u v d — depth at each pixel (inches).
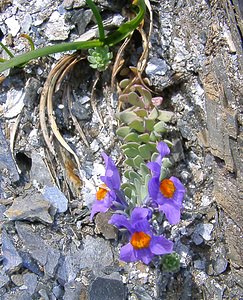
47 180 5.0
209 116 4.7
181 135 5.0
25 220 4.8
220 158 4.6
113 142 5.1
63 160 5.1
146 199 4.4
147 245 4.1
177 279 4.6
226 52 4.6
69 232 4.8
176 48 5.1
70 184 5.1
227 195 4.6
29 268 4.6
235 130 4.5
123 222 4.1
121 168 5.1
